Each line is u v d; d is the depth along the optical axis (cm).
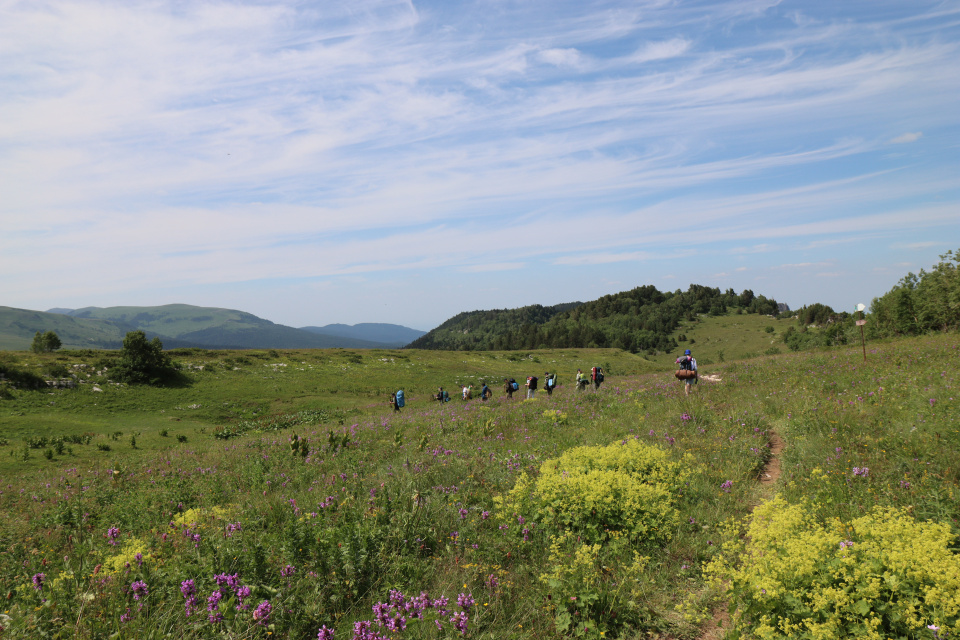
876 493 707
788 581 493
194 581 577
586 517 745
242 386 4956
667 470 887
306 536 676
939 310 4972
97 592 572
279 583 588
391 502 820
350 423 2844
